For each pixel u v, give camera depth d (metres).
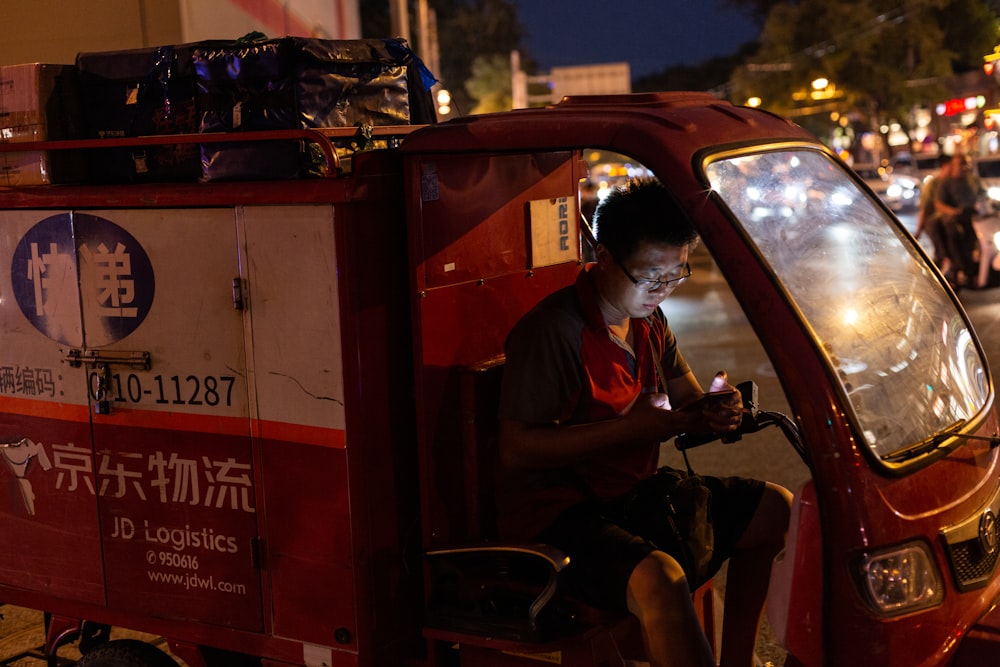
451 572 2.55
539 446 2.42
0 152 2.91
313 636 2.61
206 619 2.76
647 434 2.35
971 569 2.22
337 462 2.50
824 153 2.64
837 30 43.06
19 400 2.94
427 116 3.16
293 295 2.50
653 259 2.39
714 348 9.38
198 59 2.63
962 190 11.20
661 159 2.21
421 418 2.55
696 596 2.76
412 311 2.53
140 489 2.79
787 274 2.24
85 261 2.77
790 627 2.17
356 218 2.43
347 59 2.68
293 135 2.44
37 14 4.70
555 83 36.62
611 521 2.49
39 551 2.99
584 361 2.48
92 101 2.86
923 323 2.51
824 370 2.07
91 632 3.08
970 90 41.50
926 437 2.26
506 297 2.85
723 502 2.69
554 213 3.04
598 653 2.45
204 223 2.58
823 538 2.06
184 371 2.67
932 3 40.81
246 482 2.64
